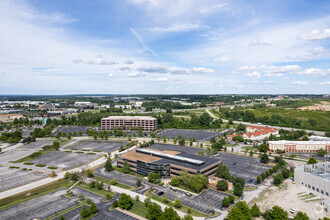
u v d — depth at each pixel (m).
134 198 143.50
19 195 149.88
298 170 165.25
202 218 119.56
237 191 143.62
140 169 187.38
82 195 144.12
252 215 118.88
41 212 127.00
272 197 143.88
